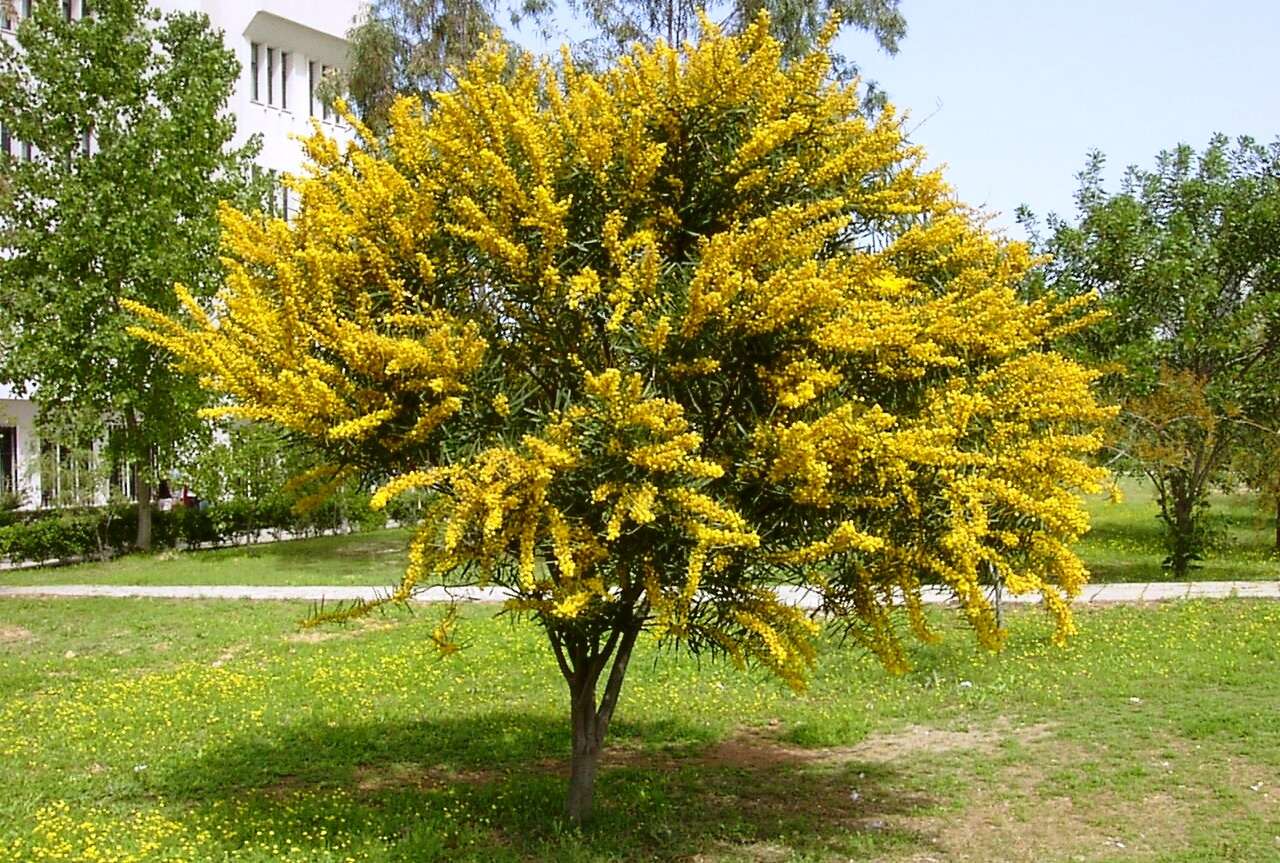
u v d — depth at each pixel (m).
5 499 21.03
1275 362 14.47
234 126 19.95
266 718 8.41
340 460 5.41
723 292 4.59
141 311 5.20
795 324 4.85
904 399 5.22
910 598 5.25
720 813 6.41
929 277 5.57
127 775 7.01
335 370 4.98
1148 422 13.64
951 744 7.83
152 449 20.17
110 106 18.86
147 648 11.32
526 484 4.66
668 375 4.96
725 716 8.66
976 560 5.17
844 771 7.25
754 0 18.31
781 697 9.18
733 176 5.27
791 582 5.38
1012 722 8.26
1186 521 15.25
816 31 18.38
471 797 6.55
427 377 4.89
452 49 20.44
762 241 4.75
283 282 4.99
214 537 21.92
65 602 13.91
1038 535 5.31
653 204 5.33
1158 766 7.09
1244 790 6.59
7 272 18.52
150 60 19.66
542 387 5.38
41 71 18.55
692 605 5.32
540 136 5.25
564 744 7.85
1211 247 14.44
